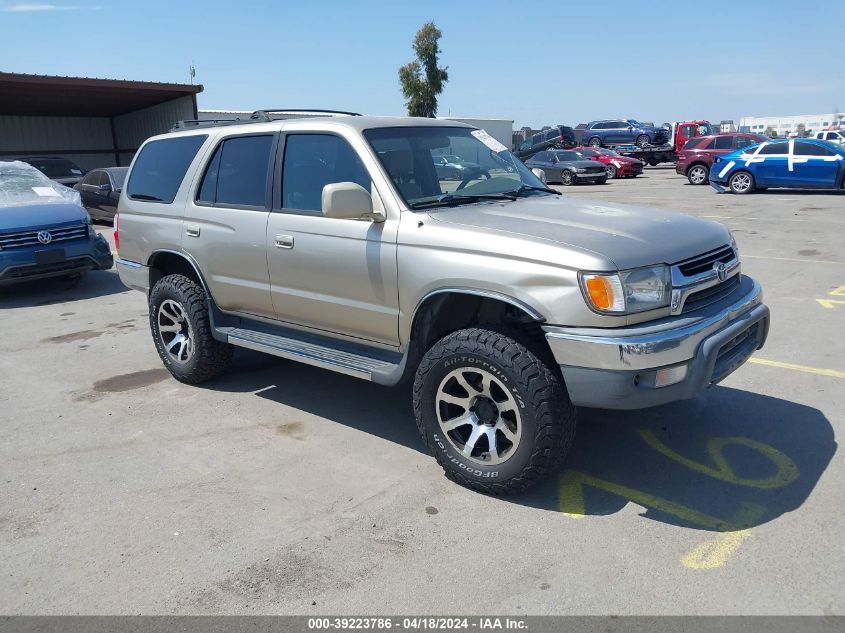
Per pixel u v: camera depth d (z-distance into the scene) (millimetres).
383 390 5273
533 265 3289
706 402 4754
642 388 3184
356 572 3006
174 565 3094
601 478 3781
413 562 3064
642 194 20453
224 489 3779
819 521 3287
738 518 3344
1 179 9758
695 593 2799
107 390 5426
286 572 3021
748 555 3039
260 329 4957
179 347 5531
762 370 5336
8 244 8500
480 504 3551
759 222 13297
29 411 5020
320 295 4250
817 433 4238
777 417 4484
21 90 21812
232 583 2955
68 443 4438
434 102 42875
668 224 3721
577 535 3240
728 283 3803
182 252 5133
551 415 3297
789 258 9648
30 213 8859
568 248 3248
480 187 4344
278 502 3625
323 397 5145
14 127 26094
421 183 4070
